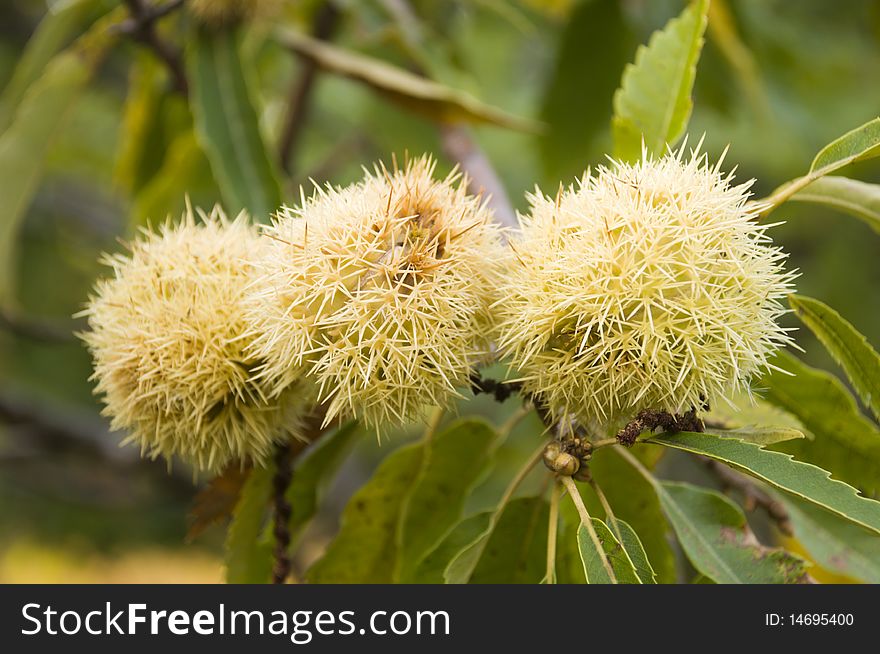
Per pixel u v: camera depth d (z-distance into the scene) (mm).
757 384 402
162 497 808
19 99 542
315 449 422
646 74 398
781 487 339
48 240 822
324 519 734
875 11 587
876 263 745
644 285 338
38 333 597
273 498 409
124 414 377
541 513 403
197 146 549
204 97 487
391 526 426
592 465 409
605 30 591
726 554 388
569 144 619
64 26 532
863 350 372
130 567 817
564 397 350
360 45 613
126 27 504
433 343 345
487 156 802
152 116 597
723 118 640
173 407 371
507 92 810
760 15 649
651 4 589
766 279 344
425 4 675
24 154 510
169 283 373
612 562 347
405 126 646
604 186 347
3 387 683
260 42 542
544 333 344
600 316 338
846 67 671
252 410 371
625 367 340
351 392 348
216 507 405
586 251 341
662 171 347
